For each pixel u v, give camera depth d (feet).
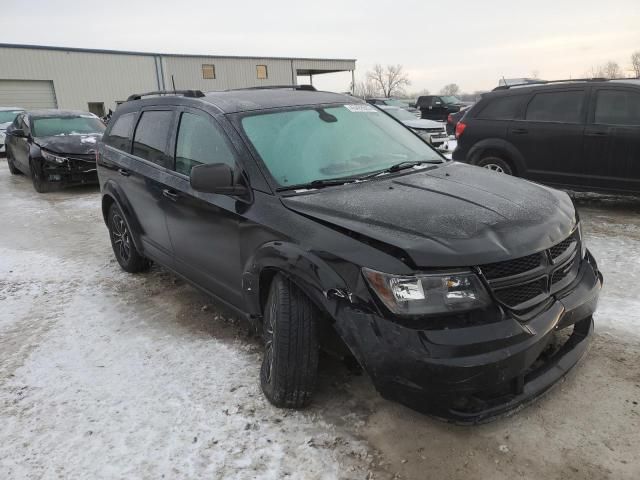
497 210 8.86
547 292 8.44
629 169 21.13
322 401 9.70
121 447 8.79
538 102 23.48
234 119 11.30
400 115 55.16
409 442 8.57
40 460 8.60
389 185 10.19
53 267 18.65
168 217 13.23
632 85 21.08
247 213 10.07
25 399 10.37
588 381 9.96
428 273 7.53
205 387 10.37
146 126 14.78
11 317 14.42
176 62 122.72
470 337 7.39
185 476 8.07
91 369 11.35
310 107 12.28
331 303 8.14
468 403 7.87
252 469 8.13
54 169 32.48
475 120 25.40
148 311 14.32
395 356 7.47
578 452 8.18
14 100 103.55
